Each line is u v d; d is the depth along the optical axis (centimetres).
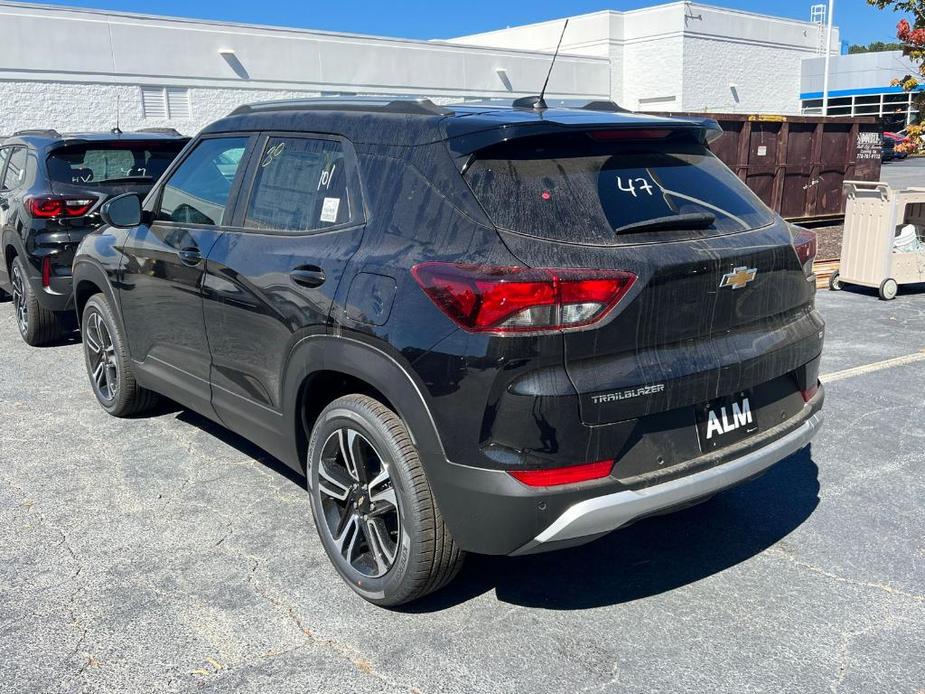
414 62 2702
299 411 329
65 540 358
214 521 375
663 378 265
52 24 1986
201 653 280
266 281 330
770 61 3672
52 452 458
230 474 427
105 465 439
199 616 301
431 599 313
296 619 299
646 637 288
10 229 677
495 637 288
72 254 649
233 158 384
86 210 650
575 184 273
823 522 371
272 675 268
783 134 1112
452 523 269
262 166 363
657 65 3366
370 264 285
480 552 270
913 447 454
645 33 3375
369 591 302
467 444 257
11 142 753
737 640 285
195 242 385
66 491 408
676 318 270
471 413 254
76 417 516
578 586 322
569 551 350
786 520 373
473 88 2883
